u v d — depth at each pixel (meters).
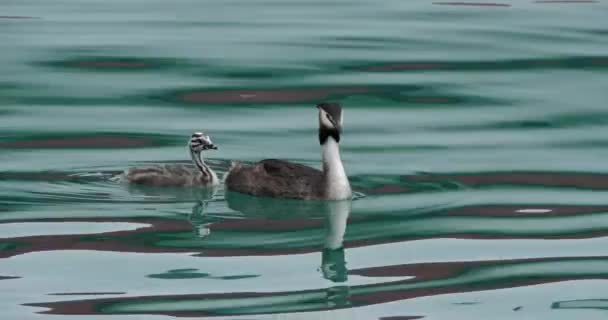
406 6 34.78
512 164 21.14
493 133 23.06
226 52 28.73
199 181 20.14
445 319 14.19
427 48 29.36
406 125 23.59
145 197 19.38
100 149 21.78
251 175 19.94
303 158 21.69
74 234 17.23
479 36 30.61
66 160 21.11
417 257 16.41
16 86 25.69
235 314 14.19
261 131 23.12
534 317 14.28
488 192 19.59
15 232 17.27
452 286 15.28
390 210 18.69
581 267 16.02
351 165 21.19
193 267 15.88
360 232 17.56
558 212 18.50
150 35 30.47
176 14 33.41
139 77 26.61
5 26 31.39
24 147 21.70
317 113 24.31
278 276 15.59
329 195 19.19
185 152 21.92
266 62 27.86
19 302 14.55
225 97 25.20
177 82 26.23
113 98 24.98
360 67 27.55
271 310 14.37
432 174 20.62
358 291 15.05
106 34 30.50
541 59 28.28
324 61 28.03
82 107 24.33
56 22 31.98
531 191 19.62
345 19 32.75
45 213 18.23
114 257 16.25
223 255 16.39
